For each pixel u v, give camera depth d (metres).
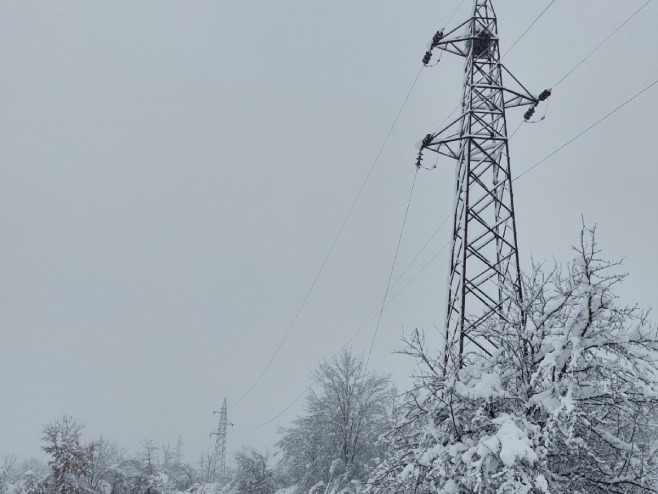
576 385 7.06
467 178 10.21
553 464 7.37
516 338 7.85
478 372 8.36
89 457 25.50
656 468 7.21
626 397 6.71
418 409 8.21
